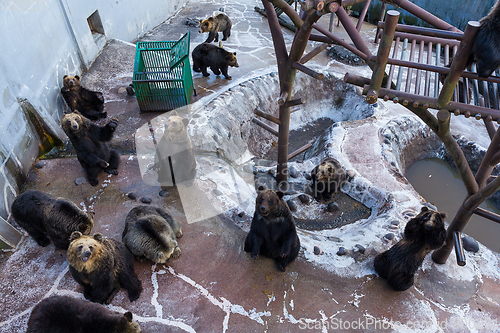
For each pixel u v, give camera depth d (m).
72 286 4.79
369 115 10.13
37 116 6.92
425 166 9.63
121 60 10.73
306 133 11.36
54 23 8.26
